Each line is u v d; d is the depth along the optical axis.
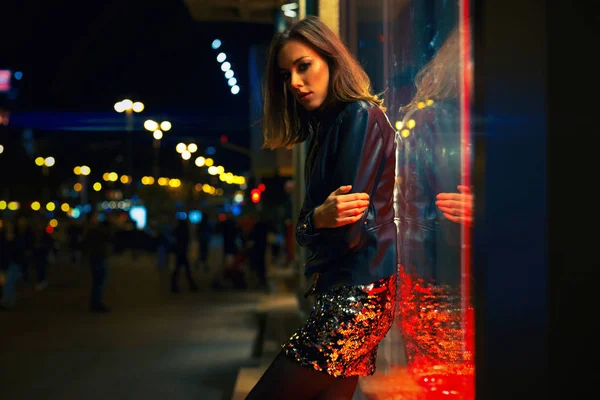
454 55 2.52
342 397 1.91
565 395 1.15
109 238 12.79
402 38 3.46
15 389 6.33
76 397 6.01
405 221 3.00
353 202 1.80
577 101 1.15
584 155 1.15
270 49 2.08
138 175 59.66
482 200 1.32
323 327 1.86
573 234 1.15
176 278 16.25
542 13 1.15
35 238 18.22
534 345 1.19
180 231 16.39
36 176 49.81
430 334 2.64
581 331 1.16
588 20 1.16
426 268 2.71
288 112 2.23
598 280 1.16
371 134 1.89
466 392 2.39
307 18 2.04
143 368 7.26
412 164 2.95
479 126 1.34
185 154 31.02
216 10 14.33
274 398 1.87
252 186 29.19
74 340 9.26
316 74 1.98
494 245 1.29
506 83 1.25
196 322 10.91
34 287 18.03
